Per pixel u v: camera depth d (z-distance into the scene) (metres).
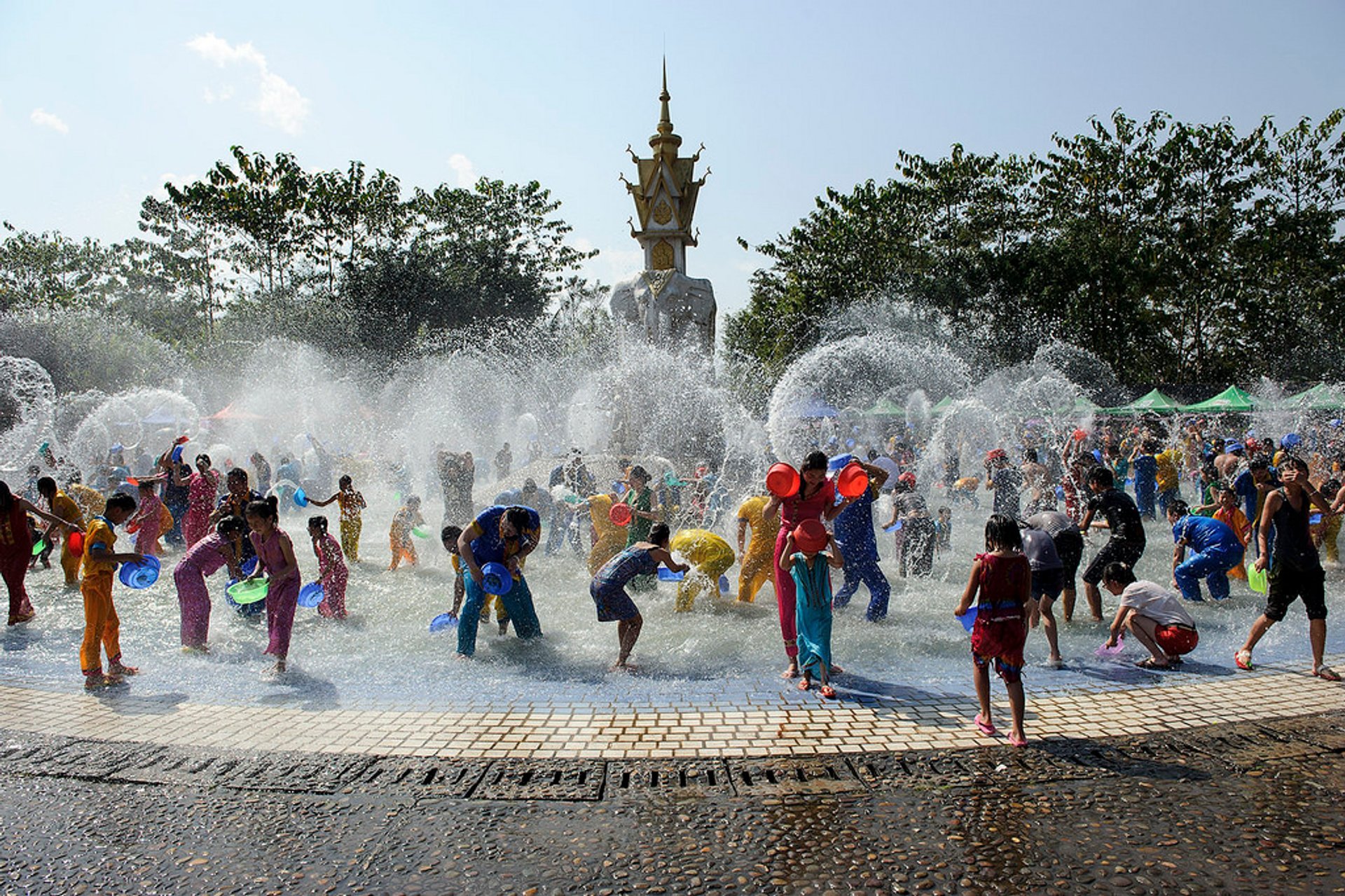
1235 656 6.92
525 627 7.48
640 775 4.74
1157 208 39.91
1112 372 39.19
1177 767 4.82
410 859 3.91
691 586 8.55
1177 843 4.01
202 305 53.41
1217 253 39.88
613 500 10.62
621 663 6.75
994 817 4.27
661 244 19.73
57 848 4.03
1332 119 38.91
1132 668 6.71
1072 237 39.22
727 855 3.93
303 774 4.76
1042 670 6.67
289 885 3.71
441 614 7.86
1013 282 39.09
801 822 4.23
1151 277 38.62
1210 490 12.59
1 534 8.15
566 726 5.45
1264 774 4.73
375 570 11.06
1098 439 24.44
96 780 4.71
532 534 7.39
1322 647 6.37
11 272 56.97
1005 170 40.62
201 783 4.66
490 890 3.66
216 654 7.23
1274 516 6.54
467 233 51.72
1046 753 5.02
